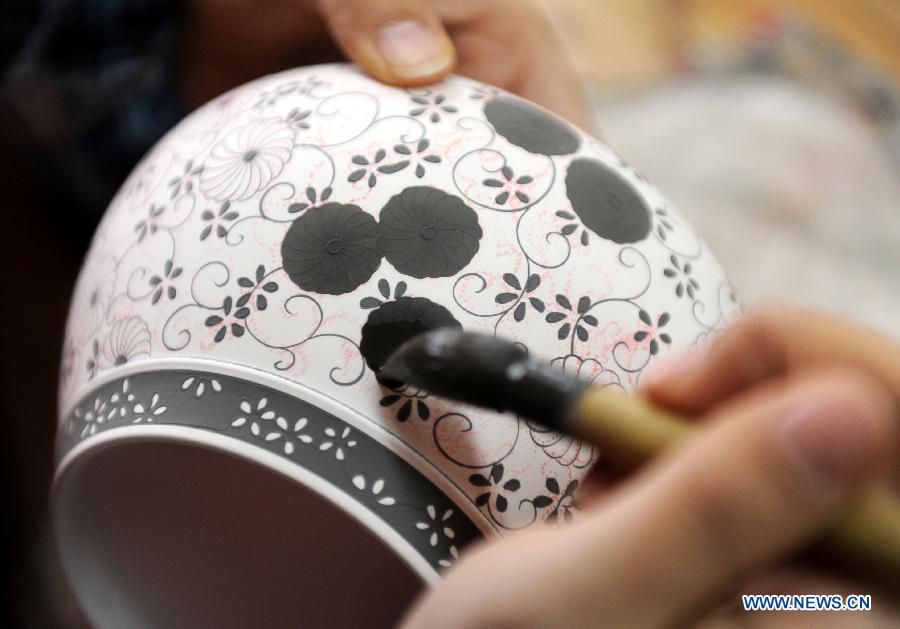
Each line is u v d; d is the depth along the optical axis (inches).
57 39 31.6
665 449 10.9
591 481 13.1
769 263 31.4
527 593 10.2
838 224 33.3
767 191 33.7
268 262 15.5
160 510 18.1
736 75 39.8
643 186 18.4
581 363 15.3
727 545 9.7
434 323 14.9
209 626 18.8
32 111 33.4
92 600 19.1
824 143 35.5
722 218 32.7
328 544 17.4
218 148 17.3
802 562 10.9
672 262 17.1
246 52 31.6
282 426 14.7
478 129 17.0
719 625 11.0
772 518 9.5
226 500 17.3
